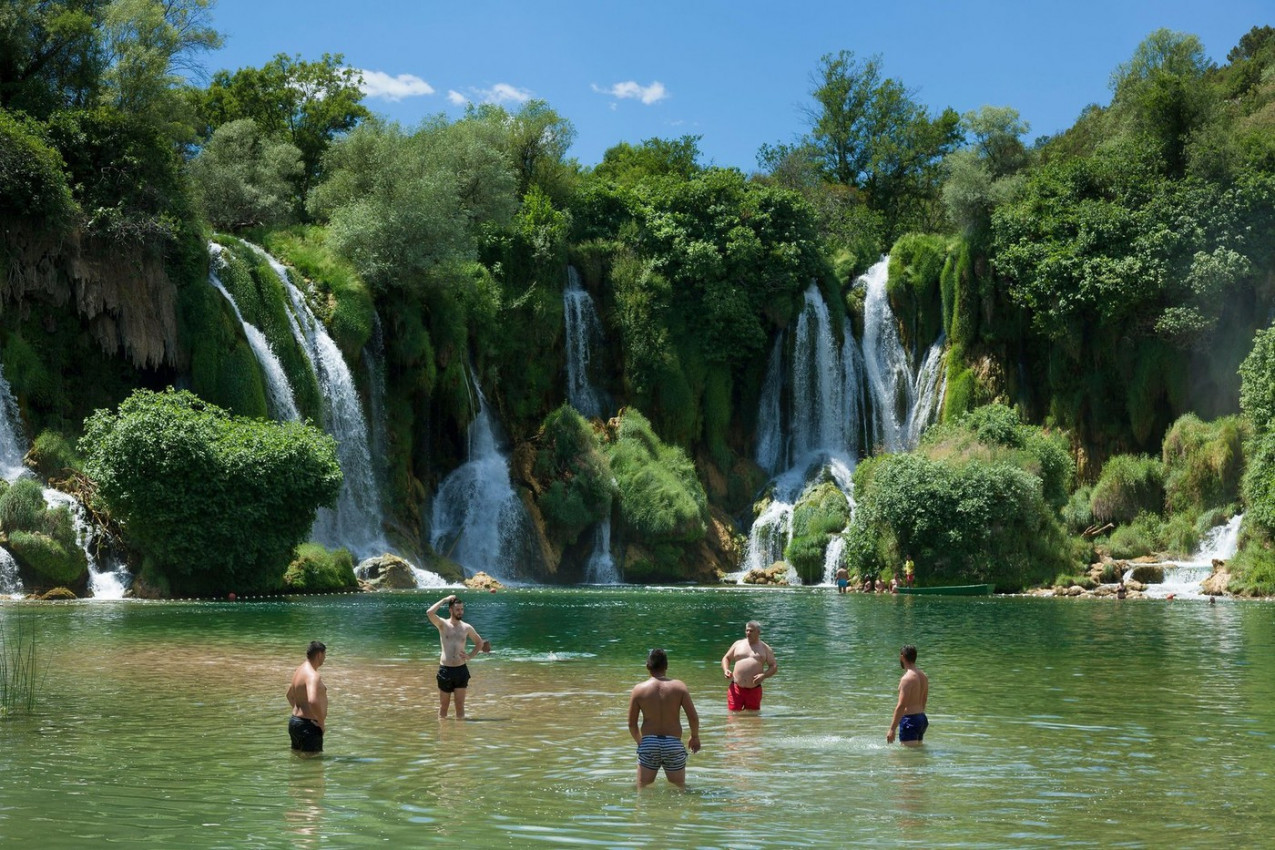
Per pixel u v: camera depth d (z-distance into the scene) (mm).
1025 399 69812
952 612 39688
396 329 59844
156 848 10883
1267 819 12195
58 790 13109
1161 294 63812
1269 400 51844
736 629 32844
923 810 12516
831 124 97000
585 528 61938
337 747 15672
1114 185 67438
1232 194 62188
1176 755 15406
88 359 47875
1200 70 83938
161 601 39438
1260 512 49250
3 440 43469
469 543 59531
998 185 70688
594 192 74188
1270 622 35656
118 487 40281
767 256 73562
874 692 20875
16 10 49719
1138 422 64438
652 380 69688
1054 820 12102
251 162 68438
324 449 45094
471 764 14648
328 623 32469
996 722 17859
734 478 71062
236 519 42094
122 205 47562
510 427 66250
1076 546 54250
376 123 68875
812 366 73688
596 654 26453
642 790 13359
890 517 52406
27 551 39312
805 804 12727
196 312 49438
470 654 18281
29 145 44500
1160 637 30953
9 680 21547
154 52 51969
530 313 67312
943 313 72125
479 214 67562
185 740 16016
